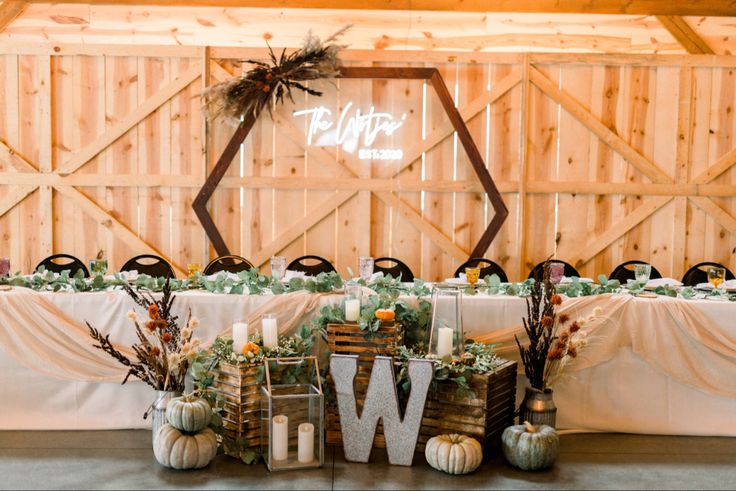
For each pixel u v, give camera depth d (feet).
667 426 12.65
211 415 10.92
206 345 12.48
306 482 10.32
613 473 10.80
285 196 20.43
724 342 12.34
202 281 13.80
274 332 11.65
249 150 20.31
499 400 11.57
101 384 12.55
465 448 10.59
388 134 20.27
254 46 21.62
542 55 20.06
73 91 20.16
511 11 20.29
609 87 20.27
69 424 12.55
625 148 20.25
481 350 11.96
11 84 20.11
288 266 18.51
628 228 20.45
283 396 10.69
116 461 11.09
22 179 20.24
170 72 20.13
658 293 13.73
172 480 10.34
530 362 11.89
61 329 12.37
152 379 12.25
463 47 21.59
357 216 20.44
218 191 20.38
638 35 21.45
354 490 10.03
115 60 20.12
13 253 20.47
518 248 20.40
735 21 20.70
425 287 13.24
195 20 21.26
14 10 20.31
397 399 11.02
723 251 20.49
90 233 20.49
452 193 20.44
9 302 12.30
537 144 20.38
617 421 12.67
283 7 20.16
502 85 20.13
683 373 12.50
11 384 12.45
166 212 20.47
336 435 11.96
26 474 10.52
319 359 12.65
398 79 20.11
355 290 12.05
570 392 12.67
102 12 21.09
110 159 20.35
